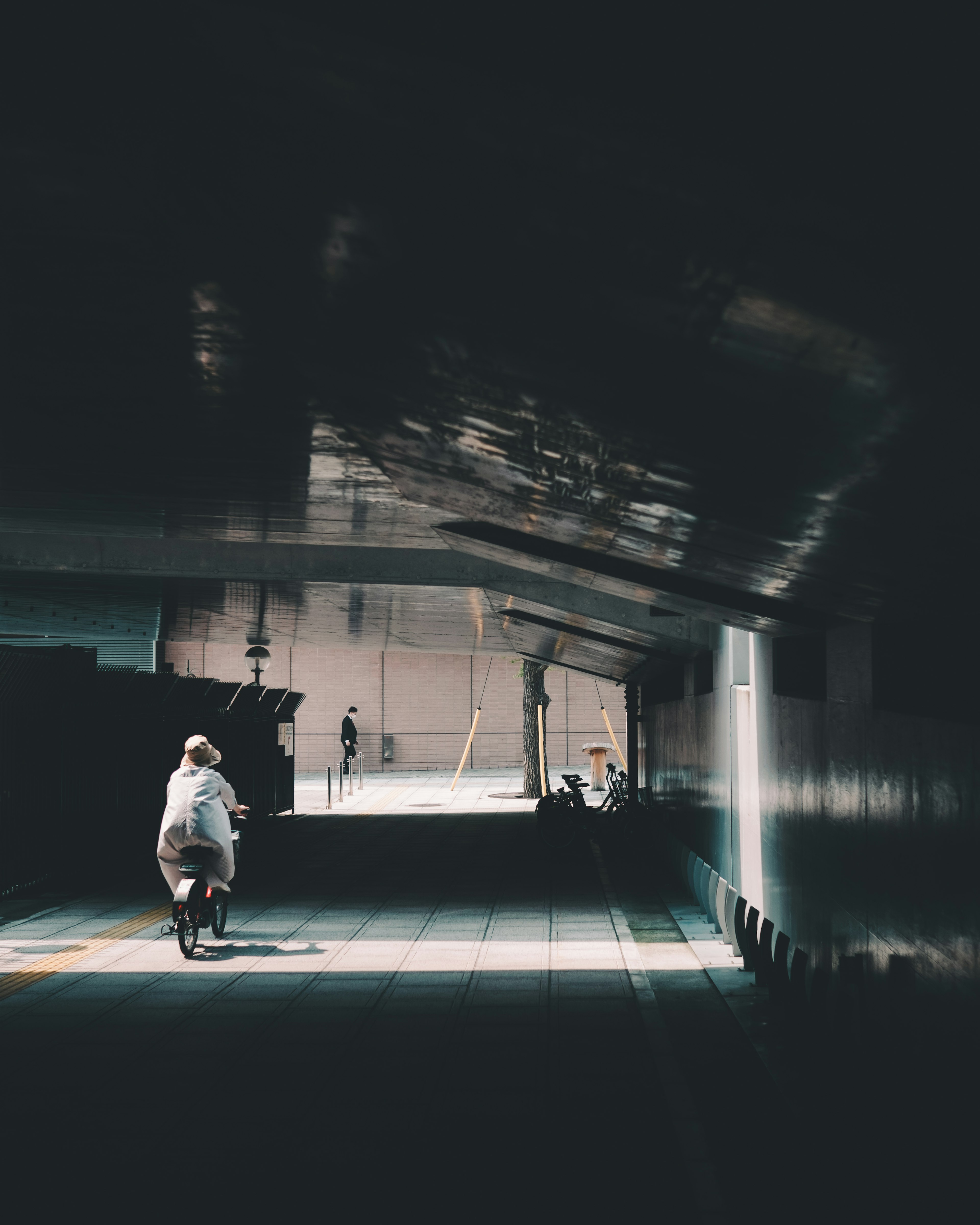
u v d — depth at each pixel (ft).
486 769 136.36
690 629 47.80
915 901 19.20
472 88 6.44
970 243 6.52
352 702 135.54
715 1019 26.07
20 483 29.12
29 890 46.80
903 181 6.16
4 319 14.38
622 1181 16.56
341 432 20.81
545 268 8.68
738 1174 16.78
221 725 69.82
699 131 6.18
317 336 13.57
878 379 8.79
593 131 6.51
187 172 9.25
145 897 46.50
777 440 11.50
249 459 24.53
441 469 21.33
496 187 7.61
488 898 45.09
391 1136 18.58
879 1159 16.48
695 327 8.96
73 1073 22.21
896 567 16.47
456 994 28.84
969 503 11.52
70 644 94.94
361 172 8.07
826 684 29.12
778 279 7.59
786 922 32.07
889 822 21.08
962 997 16.35
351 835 69.51
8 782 45.32
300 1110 19.94
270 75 7.03
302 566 50.39
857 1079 18.84
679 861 45.83
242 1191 16.34
